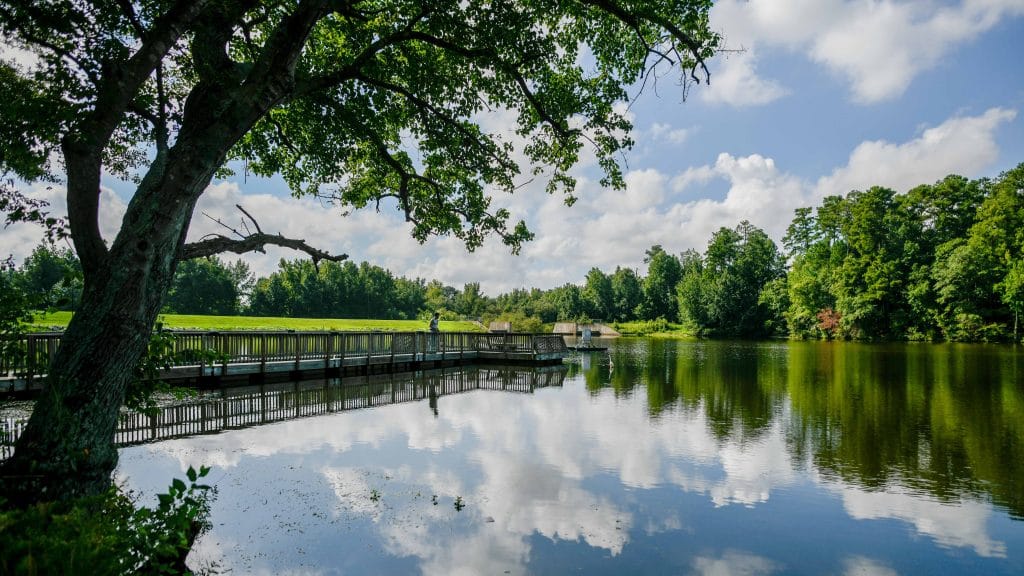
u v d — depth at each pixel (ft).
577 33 29.32
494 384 60.85
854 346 142.82
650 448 31.48
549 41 25.55
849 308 176.86
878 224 179.22
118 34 17.69
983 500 23.41
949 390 56.85
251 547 17.81
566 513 21.47
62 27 15.12
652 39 27.61
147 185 15.16
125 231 14.51
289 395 48.70
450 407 44.27
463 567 16.89
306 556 17.30
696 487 24.76
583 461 28.60
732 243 238.68
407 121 31.40
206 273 265.95
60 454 13.03
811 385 61.41
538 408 44.47
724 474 26.73
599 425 37.86
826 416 42.06
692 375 72.33
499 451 30.25
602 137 29.43
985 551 18.63
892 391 56.29
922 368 80.43
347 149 31.07
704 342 180.45
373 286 306.55
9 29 15.01
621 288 318.86
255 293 281.95
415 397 49.57
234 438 31.71
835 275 187.21
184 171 14.82
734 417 41.39
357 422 37.27
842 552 18.52
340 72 21.34
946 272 159.12
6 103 14.64
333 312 287.69
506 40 24.44
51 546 8.66
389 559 17.26
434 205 32.12
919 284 166.09
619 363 92.07
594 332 243.81
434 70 28.53
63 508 12.04
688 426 37.81
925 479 26.22
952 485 25.38
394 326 156.25
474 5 24.49
